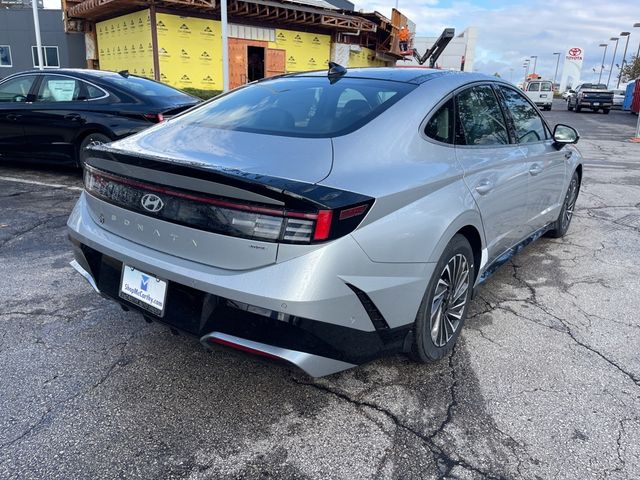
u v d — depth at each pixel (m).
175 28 17.03
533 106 4.43
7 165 8.40
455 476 2.18
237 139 2.67
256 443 2.34
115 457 2.22
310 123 2.77
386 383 2.82
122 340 3.16
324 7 20.91
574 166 5.20
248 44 18.98
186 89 17.41
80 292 3.80
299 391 2.73
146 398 2.62
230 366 2.93
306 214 2.08
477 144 3.28
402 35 26.33
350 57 23.59
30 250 4.61
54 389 2.67
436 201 2.64
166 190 2.35
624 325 3.58
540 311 3.78
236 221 2.16
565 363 3.07
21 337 3.16
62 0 20.69
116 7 17.17
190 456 2.25
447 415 2.57
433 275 2.66
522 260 4.88
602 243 5.46
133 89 7.00
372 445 2.35
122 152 2.49
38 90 7.21
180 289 2.36
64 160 7.20
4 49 27.47
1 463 2.16
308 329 2.14
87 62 21.52
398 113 2.78
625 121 27.94
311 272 2.10
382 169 2.48
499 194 3.34
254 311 2.15
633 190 8.31
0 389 2.65
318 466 2.21
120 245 2.59
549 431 2.47
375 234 2.27
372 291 2.29
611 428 2.50
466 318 3.49
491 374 2.93
